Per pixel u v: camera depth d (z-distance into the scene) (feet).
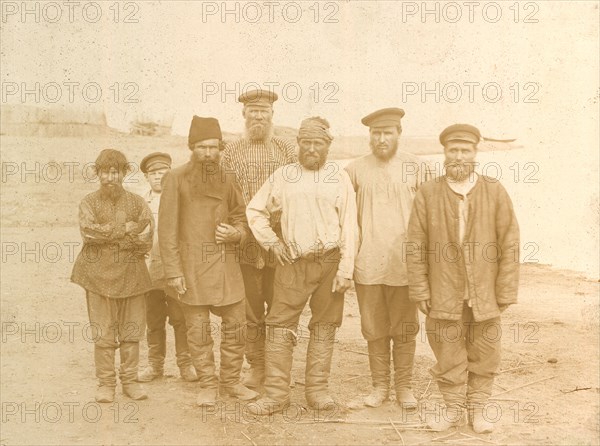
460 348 13.12
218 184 13.87
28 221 27.61
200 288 13.70
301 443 12.50
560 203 28.19
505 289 12.81
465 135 12.82
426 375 16.35
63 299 21.62
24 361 16.52
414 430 13.17
